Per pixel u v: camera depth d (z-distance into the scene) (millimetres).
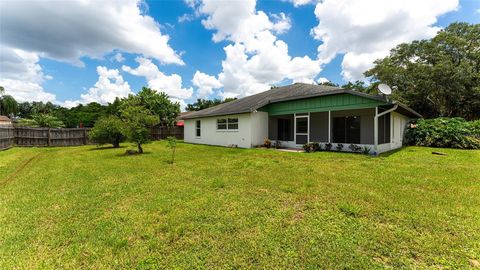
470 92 18516
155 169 6891
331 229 2871
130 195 4379
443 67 17922
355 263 2205
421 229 2826
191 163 7906
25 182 5500
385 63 23297
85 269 2215
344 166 6930
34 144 15406
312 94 11305
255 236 2738
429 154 9477
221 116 15414
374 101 9391
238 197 4113
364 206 3559
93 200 4109
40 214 3508
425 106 21453
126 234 2855
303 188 4570
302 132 14375
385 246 2475
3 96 35625
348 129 13164
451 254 2318
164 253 2451
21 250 2535
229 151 11562
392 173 5859
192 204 3801
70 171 6738
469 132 11648
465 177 5348
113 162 8297
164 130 22344
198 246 2562
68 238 2777
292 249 2461
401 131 13938
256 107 12664
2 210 3682
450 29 20828
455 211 3330
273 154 10141
